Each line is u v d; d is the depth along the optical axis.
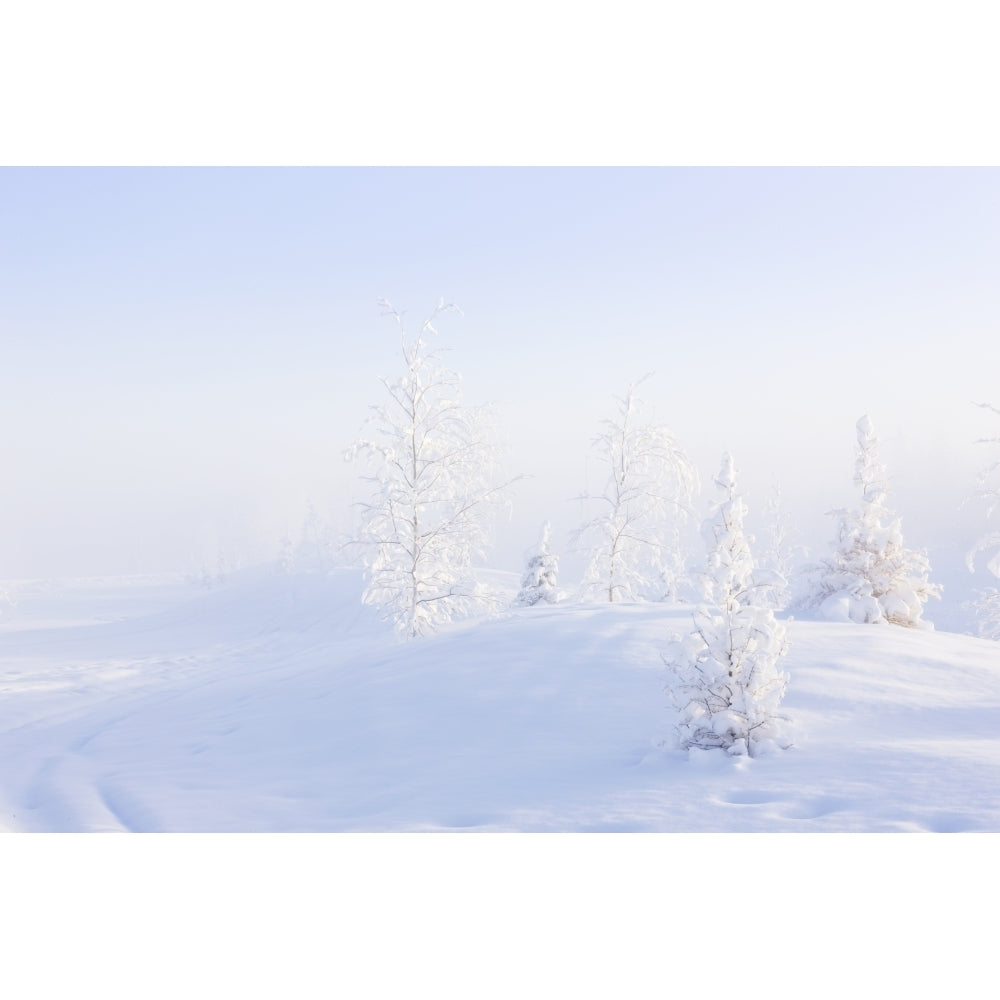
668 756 7.84
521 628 14.81
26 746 13.11
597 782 7.21
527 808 6.48
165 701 17.27
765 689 7.96
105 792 8.50
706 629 8.46
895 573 17.52
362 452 21.80
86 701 19.52
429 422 22.11
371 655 17.08
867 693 9.73
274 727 11.44
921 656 11.61
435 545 21.89
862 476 18.03
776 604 8.98
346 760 9.09
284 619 47.28
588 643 13.05
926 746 7.25
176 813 7.23
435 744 9.30
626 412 26.62
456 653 13.64
